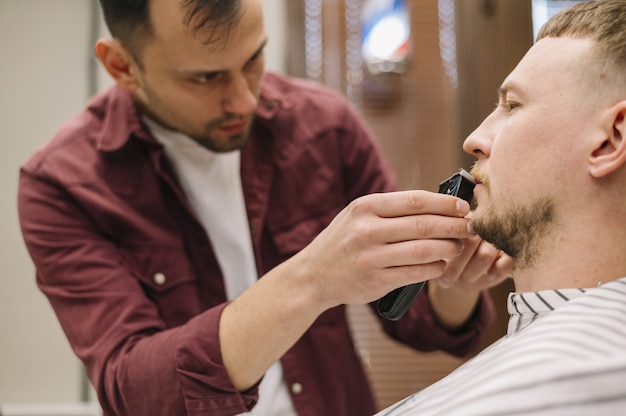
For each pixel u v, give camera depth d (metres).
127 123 1.29
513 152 0.81
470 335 1.29
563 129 0.78
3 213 2.06
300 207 1.38
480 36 2.16
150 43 1.10
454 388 0.76
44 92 2.09
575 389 0.63
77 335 1.16
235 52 1.08
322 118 1.44
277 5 2.14
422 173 2.19
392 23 2.21
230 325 0.97
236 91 1.13
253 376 0.98
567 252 0.79
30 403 2.02
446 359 2.14
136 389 1.02
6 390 2.03
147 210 1.29
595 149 0.77
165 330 1.15
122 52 1.21
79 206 1.25
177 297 1.28
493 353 0.78
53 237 1.22
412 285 0.90
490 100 2.15
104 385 1.10
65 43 2.09
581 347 0.67
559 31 0.82
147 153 1.30
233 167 1.35
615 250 0.78
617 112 0.75
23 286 2.05
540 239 0.81
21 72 2.09
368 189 1.44
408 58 2.20
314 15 2.21
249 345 0.95
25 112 2.08
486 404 0.67
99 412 1.97
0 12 2.09
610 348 0.66
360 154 1.45
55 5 2.10
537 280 0.82
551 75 0.80
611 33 0.77
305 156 1.40
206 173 1.33
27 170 1.28
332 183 1.41
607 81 0.76
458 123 2.19
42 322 2.04
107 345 1.10
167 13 1.07
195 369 0.98
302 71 2.20
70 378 2.03
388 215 0.85
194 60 1.09
